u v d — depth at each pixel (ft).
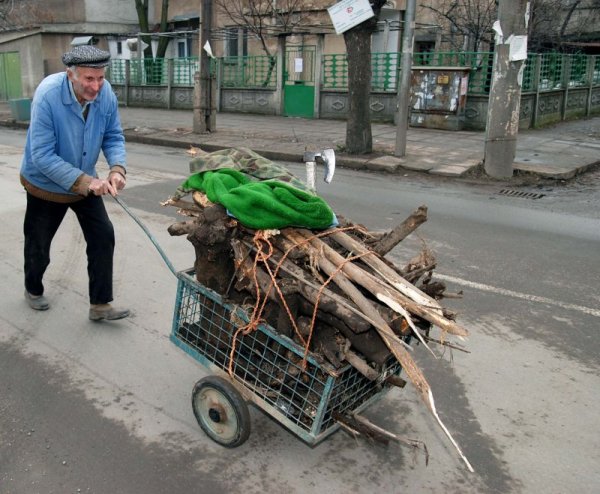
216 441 10.63
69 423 11.20
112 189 12.53
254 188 9.67
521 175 34.19
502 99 32.30
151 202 26.86
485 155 33.73
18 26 89.81
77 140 13.11
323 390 8.91
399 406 11.94
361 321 8.76
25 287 15.70
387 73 54.08
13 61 86.79
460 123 50.57
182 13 82.89
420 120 51.65
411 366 8.52
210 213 9.79
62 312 15.70
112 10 86.07
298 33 58.75
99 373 12.91
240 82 65.26
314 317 8.96
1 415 11.39
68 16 84.79
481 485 9.80
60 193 13.66
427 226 23.88
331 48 69.05
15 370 12.96
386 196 29.07
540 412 11.75
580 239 22.49
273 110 62.80
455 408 11.87
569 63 59.11
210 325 10.55
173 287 17.35
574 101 62.64
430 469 10.16
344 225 10.97
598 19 74.95
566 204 28.14
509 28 31.30
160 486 9.62
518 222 24.76
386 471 10.11
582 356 13.83
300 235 9.98
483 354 13.87
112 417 11.40
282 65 61.00
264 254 9.70
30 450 10.43
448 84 49.60
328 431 9.37
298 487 9.67
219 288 10.13
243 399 10.04
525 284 17.92
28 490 9.49
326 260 9.62
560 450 10.66
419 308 8.87
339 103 58.54
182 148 45.16
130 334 14.61
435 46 63.82
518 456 10.50
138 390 12.32
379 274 9.64
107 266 14.58
